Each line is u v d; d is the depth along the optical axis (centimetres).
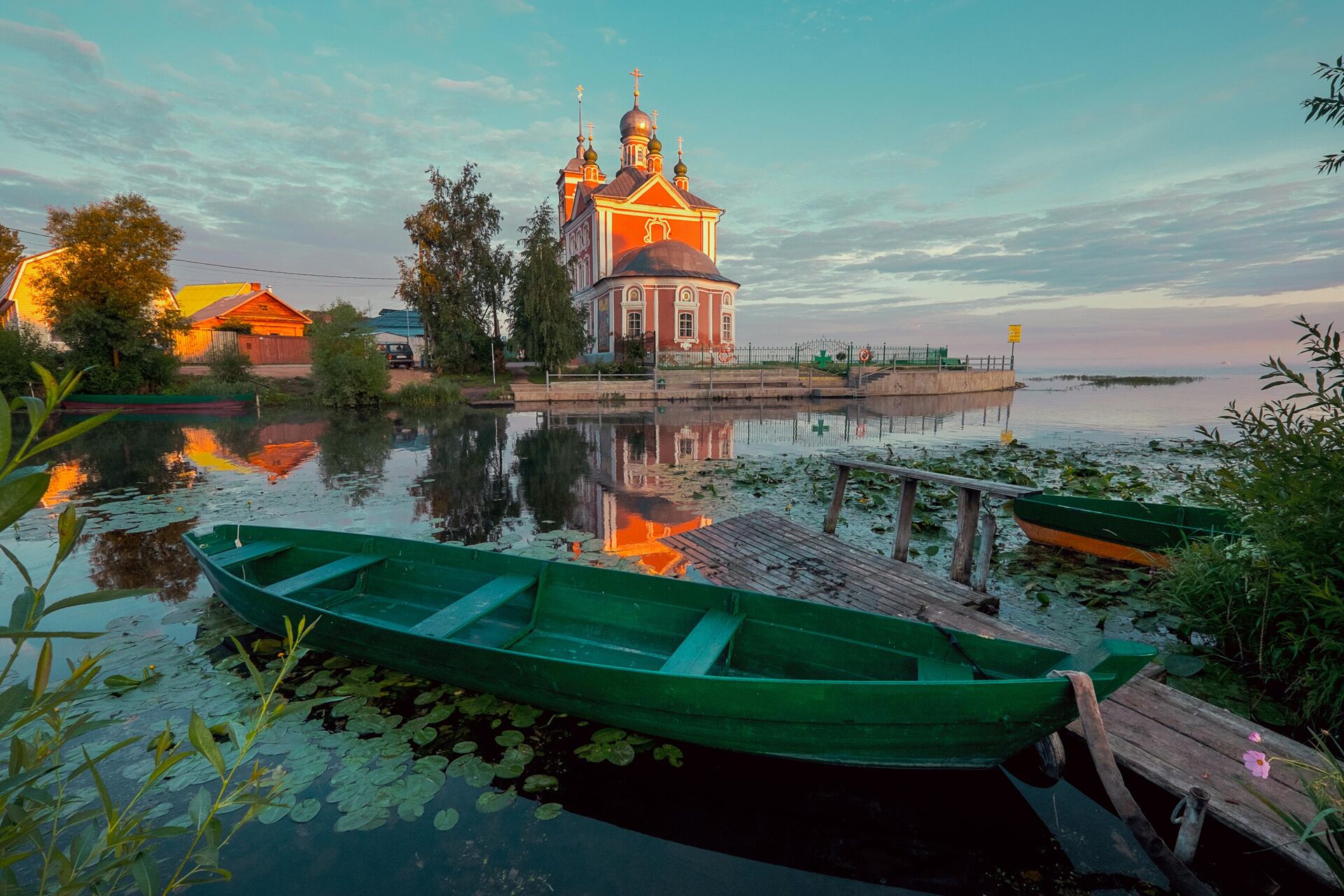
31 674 478
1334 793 281
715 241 4422
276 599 464
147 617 565
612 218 4162
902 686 325
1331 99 437
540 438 1811
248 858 298
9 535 837
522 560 529
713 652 411
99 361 2467
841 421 2256
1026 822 330
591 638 497
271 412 2566
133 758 366
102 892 142
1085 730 298
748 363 3872
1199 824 294
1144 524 679
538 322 3130
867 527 877
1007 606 603
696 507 990
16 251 3581
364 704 420
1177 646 505
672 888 286
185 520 908
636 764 369
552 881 290
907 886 290
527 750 377
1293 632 429
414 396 2834
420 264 3506
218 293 4694
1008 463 1333
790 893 285
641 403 3033
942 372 3694
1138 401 3309
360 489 1128
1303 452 417
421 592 567
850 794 349
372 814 323
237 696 428
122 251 2498
